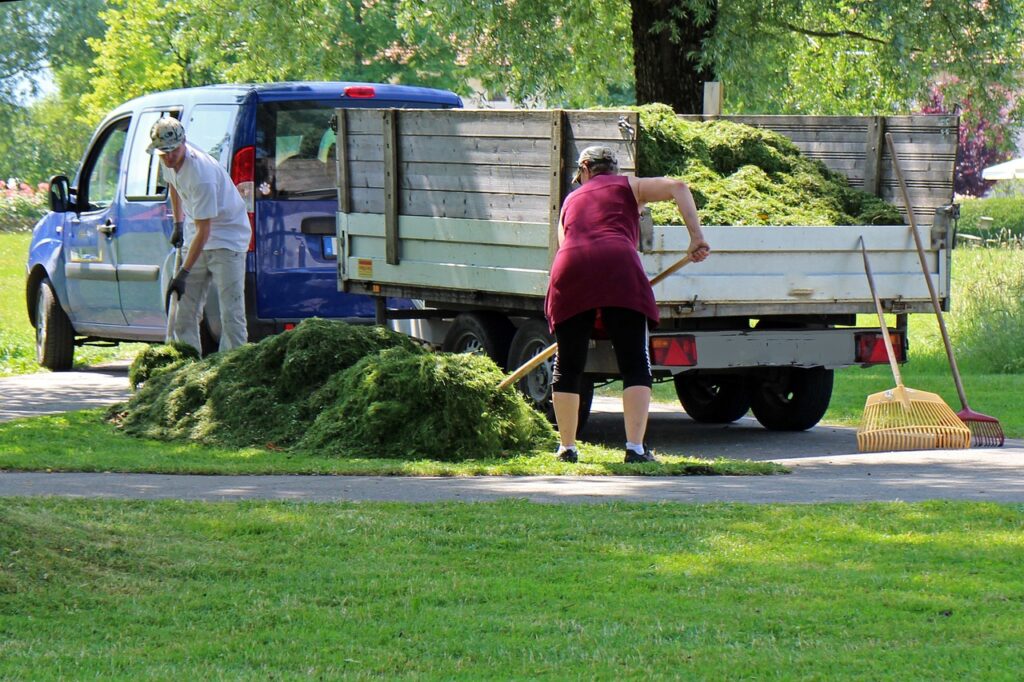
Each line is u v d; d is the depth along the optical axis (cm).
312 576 830
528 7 2811
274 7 3247
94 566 834
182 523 963
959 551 892
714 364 1484
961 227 6406
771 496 1100
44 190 7888
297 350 1488
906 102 3103
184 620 742
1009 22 2809
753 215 1526
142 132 2088
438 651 689
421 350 1541
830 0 2698
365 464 1280
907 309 1580
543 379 1544
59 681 641
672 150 1627
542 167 1481
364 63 5272
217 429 1445
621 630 721
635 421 1323
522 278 1513
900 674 648
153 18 4941
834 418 1842
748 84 2758
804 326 1603
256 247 1862
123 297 2130
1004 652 680
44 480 1174
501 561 868
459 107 2017
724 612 753
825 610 755
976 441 1509
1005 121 3188
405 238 1670
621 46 3188
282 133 1884
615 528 959
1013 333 2516
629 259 1312
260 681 642
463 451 1346
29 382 2131
